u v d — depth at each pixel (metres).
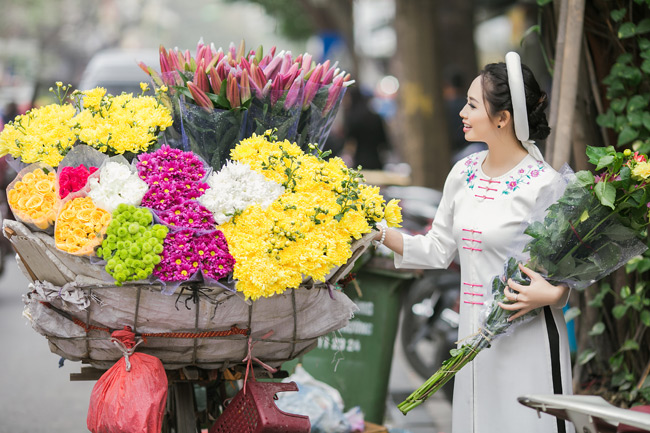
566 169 3.65
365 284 5.96
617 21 5.39
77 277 3.28
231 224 3.35
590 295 5.68
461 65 20.00
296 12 31.38
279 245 3.31
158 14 79.56
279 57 3.82
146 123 3.61
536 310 3.70
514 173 3.80
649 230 5.25
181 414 3.73
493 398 3.78
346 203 3.51
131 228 3.18
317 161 3.59
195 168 3.42
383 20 33.50
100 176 3.34
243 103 3.67
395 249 4.02
